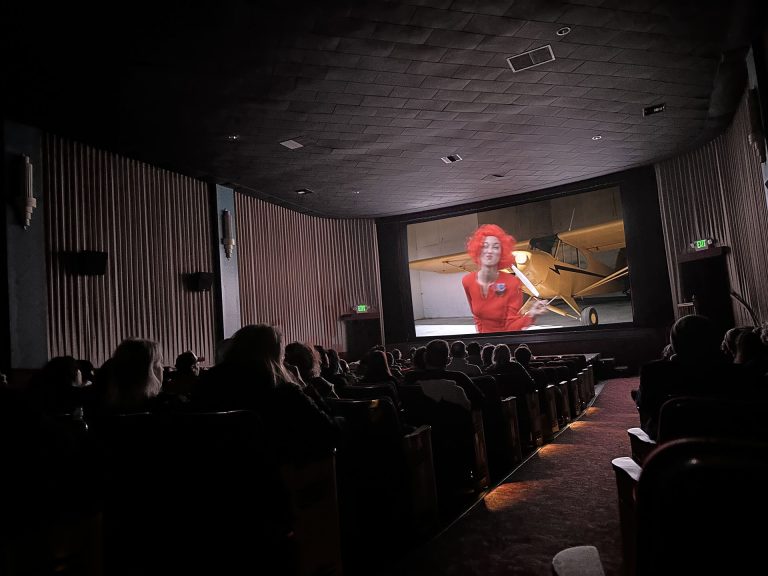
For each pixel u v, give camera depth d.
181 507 1.92
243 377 2.20
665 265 11.73
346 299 14.33
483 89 7.73
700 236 10.96
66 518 1.60
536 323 13.44
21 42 5.72
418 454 3.17
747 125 8.25
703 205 10.89
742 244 9.88
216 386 2.20
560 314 13.20
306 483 2.32
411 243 14.88
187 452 1.89
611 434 5.64
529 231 13.61
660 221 11.80
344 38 6.18
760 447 0.68
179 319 9.75
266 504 1.90
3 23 5.38
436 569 2.70
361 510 3.06
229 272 10.90
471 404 3.79
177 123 8.00
